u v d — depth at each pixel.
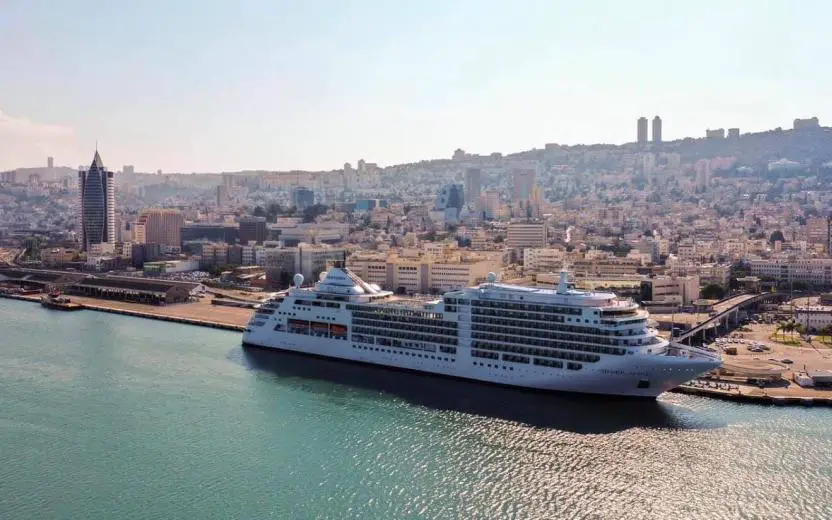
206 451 186.62
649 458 177.88
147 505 158.75
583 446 185.50
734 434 192.50
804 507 154.25
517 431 195.88
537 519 150.25
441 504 156.88
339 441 191.38
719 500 157.25
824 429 195.62
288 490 164.25
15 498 162.62
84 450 188.38
